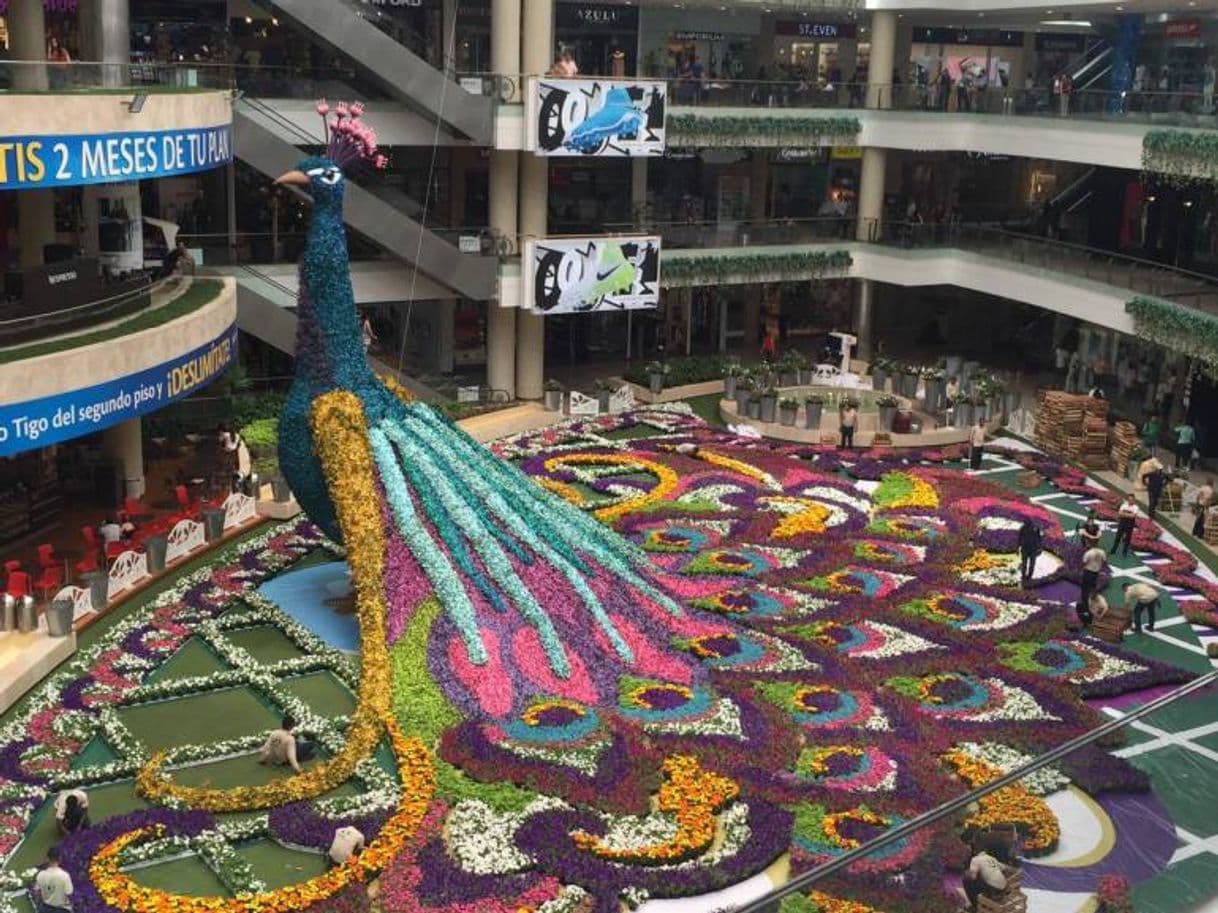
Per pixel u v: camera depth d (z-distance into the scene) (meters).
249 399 36.94
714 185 49.84
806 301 52.59
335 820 17.86
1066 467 36.88
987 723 21.11
